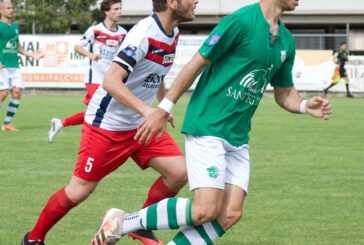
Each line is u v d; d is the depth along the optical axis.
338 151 26.62
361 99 59.25
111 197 17.89
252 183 19.89
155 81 12.55
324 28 84.69
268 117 41.50
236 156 11.37
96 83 27.64
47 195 18.06
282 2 10.91
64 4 72.88
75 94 61.97
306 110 12.05
